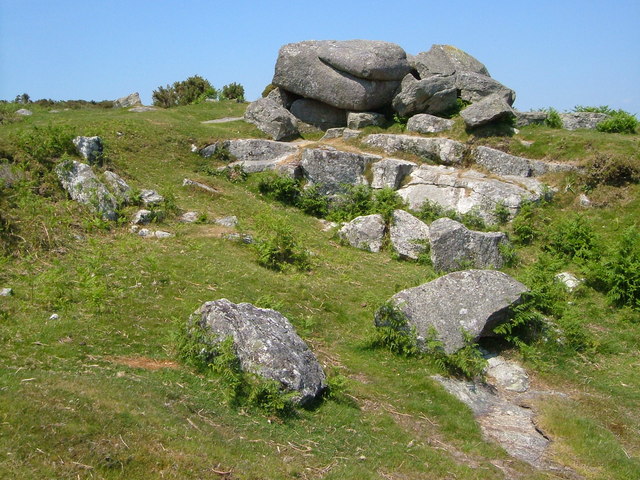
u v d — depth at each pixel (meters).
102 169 17.00
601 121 24.83
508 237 17.53
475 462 8.84
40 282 11.14
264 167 21.41
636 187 19.30
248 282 13.01
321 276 14.60
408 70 24.56
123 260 12.86
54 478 6.15
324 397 9.45
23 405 6.93
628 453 9.67
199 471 6.82
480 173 21.09
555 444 9.70
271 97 26.23
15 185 14.38
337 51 24.31
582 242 17.17
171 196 16.64
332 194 20.61
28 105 30.66
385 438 8.93
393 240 17.11
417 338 11.47
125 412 7.35
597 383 11.81
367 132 24.00
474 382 11.21
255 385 8.76
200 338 9.42
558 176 20.48
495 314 11.87
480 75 24.89
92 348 9.29
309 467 7.65
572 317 13.41
